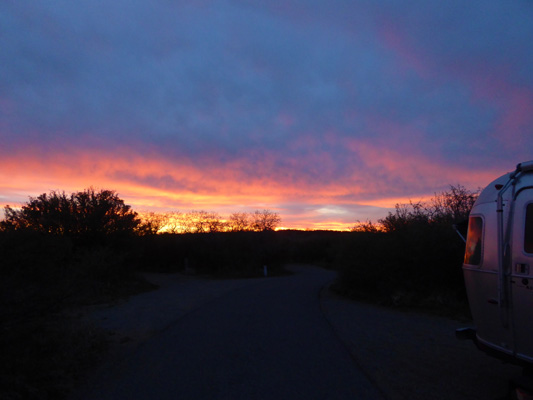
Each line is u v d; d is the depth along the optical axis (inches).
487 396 220.7
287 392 225.9
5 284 247.1
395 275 587.5
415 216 646.5
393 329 401.1
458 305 513.3
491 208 230.7
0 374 232.2
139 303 602.2
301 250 2303.2
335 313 502.3
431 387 234.1
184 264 1470.2
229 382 243.0
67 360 277.1
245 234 1520.7
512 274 209.8
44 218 747.4
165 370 268.2
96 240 812.0
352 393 224.2
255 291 783.7
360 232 681.0
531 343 199.6
